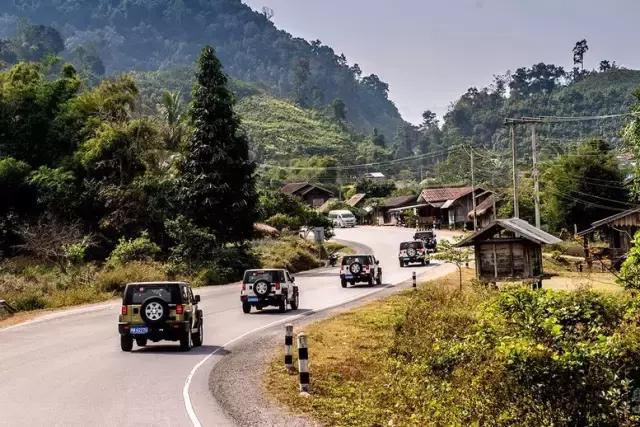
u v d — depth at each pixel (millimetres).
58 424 11867
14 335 25094
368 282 44375
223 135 57500
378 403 14602
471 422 12156
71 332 25609
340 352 20531
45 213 53750
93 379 16188
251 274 31625
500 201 89125
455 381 14711
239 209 56875
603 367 11070
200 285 47438
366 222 130250
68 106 62312
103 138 57188
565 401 11148
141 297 20797
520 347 11344
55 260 47594
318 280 50188
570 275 43406
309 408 13695
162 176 59156
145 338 20656
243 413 12961
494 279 30484
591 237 70875
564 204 72625
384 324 25875
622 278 14414
